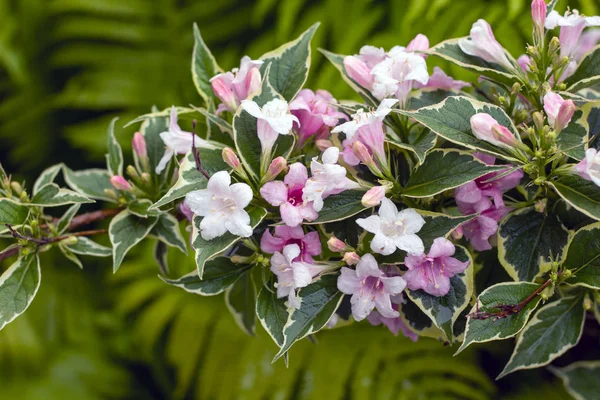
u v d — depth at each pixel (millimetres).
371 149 720
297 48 768
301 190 712
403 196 716
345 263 720
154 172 802
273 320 724
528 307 701
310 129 748
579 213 738
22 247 766
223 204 696
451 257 708
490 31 746
